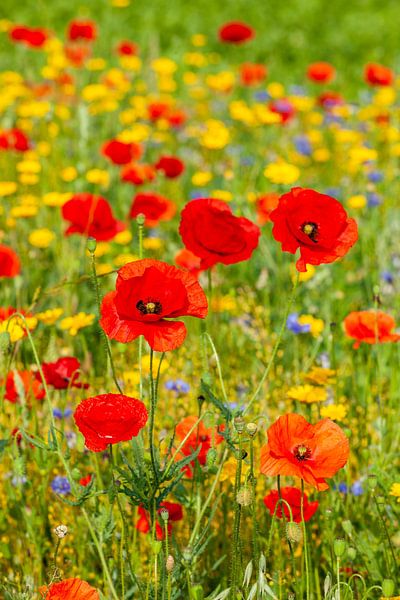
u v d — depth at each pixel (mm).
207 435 3053
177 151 8195
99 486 3148
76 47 9016
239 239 3000
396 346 4609
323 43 14719
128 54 9375
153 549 2463
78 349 4703
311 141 8266
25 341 4480
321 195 2740
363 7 16859
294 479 3191
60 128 8359
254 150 8141
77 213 4402
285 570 3297
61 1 16047
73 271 4926
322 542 3301
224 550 3209
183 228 3004
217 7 16453
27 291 5234
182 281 2535
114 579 3066
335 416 3363
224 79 8680
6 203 6328
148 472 2678
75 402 3928
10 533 3518
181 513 2914
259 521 3426
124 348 3688
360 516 3467
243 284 5480
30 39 8711
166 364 3895
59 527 2566
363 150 6285
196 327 4906
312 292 5301
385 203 6582
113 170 6816
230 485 3283
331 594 2619
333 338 4438
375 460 3477
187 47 14250
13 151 6863
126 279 2457
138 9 16047
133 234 6227
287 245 2711
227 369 4363
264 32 15258
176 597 2678
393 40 14992
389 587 2520
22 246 5598
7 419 3777
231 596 2656
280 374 4445
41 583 3230
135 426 2453
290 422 2570
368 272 5484
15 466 3062
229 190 6516
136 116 7844
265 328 4887
